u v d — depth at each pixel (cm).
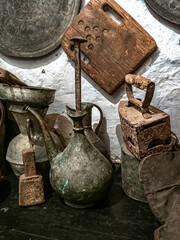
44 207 113
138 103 109
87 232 97
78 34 134
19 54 144
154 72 135
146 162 103
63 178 104
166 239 84
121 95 141
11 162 129
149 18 129
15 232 98
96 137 136
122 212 110
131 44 130
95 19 132
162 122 103
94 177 104
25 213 109
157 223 102
